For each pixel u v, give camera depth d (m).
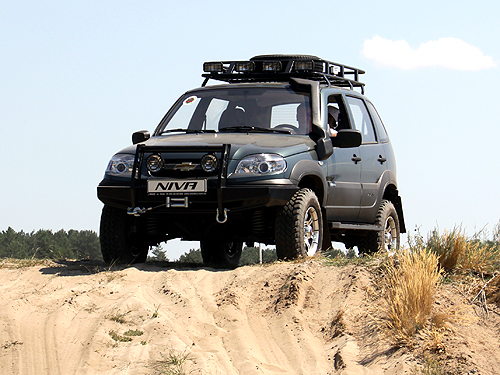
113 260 14.54
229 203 13.28
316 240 14.30
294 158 13.76
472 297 10.60
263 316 10.59
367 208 17.14
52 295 11.35
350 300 10.73
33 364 9.09
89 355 9.19
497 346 9.34
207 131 15.27
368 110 18.34
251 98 15.80
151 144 13.91
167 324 10.05
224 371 8.78
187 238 15.66
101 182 14.07
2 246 146.12
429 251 11.48
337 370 8.82
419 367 8.65
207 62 17.34
